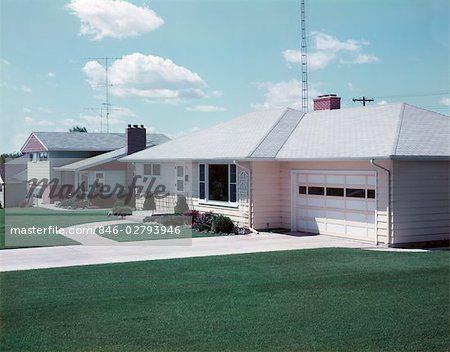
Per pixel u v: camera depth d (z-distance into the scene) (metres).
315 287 12.43
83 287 12.44
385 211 18.52
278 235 21.22
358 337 9.00
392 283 12.80
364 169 19.38
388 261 15.64
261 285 12.63
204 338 9.00
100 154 45.12
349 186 20.09
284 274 13.83
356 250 17.59
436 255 16.72
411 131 20.03
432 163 19.12
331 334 9.16
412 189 18.70
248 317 10.12
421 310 10.52
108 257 16.36
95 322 9.84
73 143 44.97
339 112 24.50
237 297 11.55
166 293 11.91
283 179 22.86
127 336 9.09
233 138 25.89
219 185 24.80
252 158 21.78
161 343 8.77
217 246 18.47
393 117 21.27
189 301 11.23
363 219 19.53
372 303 11.04
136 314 10.33
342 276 13.59
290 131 24.41
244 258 16.11
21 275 13.73
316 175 21.53
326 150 20.53
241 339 8.94
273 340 8.89
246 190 22.70
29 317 10.13
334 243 19.14
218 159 23.53
